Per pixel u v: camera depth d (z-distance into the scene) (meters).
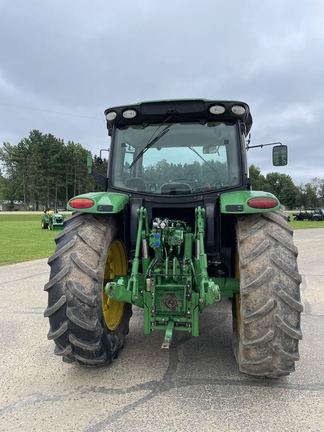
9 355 3.45
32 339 3.86
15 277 7.31
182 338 3.91
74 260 2.80
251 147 5.06
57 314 2.73
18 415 2.45
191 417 2.40
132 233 3.35
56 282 2.76
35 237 16.30
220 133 3.56
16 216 47.44
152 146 3.65
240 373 3.03
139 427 2.30
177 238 3.02
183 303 2.85
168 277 2.94
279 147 4.91
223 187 3.50
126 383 2.87
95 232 3.00
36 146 90.19
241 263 2.71
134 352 3.51
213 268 3.57
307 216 41.84
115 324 3.38
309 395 2.67
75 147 96.50
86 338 2.74
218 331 4.14
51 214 22.50
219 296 2.72
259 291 2.59
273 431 2.25
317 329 4.20
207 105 3.44
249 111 3.64
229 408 2.50
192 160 3.58
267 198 2.86
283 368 2.63
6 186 94.25
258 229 2.86
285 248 2.74
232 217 3.49
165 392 2.72
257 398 2.63
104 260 2.97
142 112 3.54
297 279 2.63
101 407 2.53
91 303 2.73
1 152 96.12
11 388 2.82
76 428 2.30
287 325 2.53
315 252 11.40
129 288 2.89
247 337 2.59
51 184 91.00
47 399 2.65
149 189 3.61
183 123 3.62
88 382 2.89
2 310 4.96
